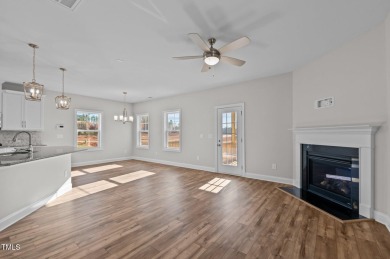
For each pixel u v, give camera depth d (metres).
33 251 1.76
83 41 2.57
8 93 4.53
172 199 3.13
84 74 3.98
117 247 1.83
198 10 1.95
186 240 1.96
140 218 2.45
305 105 3.50
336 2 1.86
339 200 2.85
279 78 4.07
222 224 2.29
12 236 2.02
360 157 2.50
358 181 2.54
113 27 2.24
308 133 3.36
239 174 4.75
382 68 2.26
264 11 1.97
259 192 3.47
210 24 2.20
